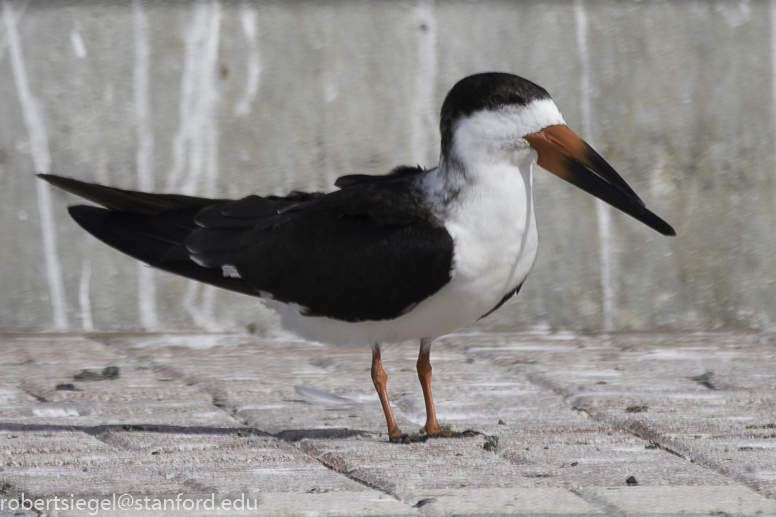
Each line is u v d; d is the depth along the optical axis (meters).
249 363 11.23
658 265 13.57
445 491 6.47
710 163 13.57
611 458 7.36
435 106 13.23
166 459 7.36
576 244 13.42
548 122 7.67
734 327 13.69
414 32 13.12
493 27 13.20
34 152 12.79
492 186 7.70
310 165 13.14
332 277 8.14
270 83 13.00
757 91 13.57
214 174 13.02
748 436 7.88
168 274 13.12
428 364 8.44
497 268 7.82
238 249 8.60
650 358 11.51
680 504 6.18
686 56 13.42
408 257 7.82
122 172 12.91
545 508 6.12
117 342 12.47
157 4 12.77
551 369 10.81
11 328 12.97
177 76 12.88
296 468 7.17
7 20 12.62
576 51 13.29
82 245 12.95
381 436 8.14
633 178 13.49
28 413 8.84
